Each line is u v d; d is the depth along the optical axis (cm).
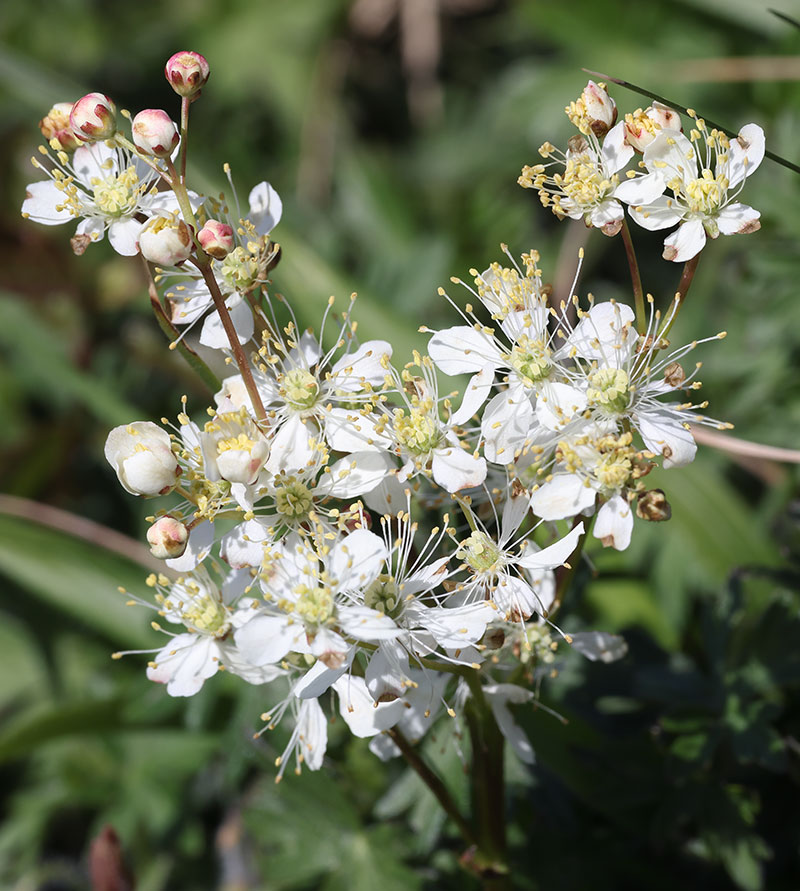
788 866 26
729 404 30
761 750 24
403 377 22
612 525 21
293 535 21
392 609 21
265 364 22
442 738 24
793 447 29
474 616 21
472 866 23
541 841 25
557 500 21
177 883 29
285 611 20
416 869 25
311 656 21
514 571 22
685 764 24
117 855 25
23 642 33
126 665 30
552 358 21
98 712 28
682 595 28
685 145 21
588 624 26
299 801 25
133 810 29
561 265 34
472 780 24
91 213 22
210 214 22
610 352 21
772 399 29
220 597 22
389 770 26
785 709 25
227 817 29
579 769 25
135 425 20
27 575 30
